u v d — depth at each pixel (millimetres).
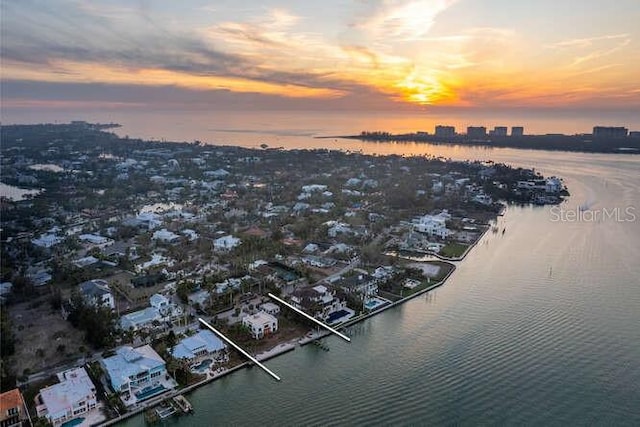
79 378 117688
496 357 133250
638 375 124812
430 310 164875
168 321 151000
